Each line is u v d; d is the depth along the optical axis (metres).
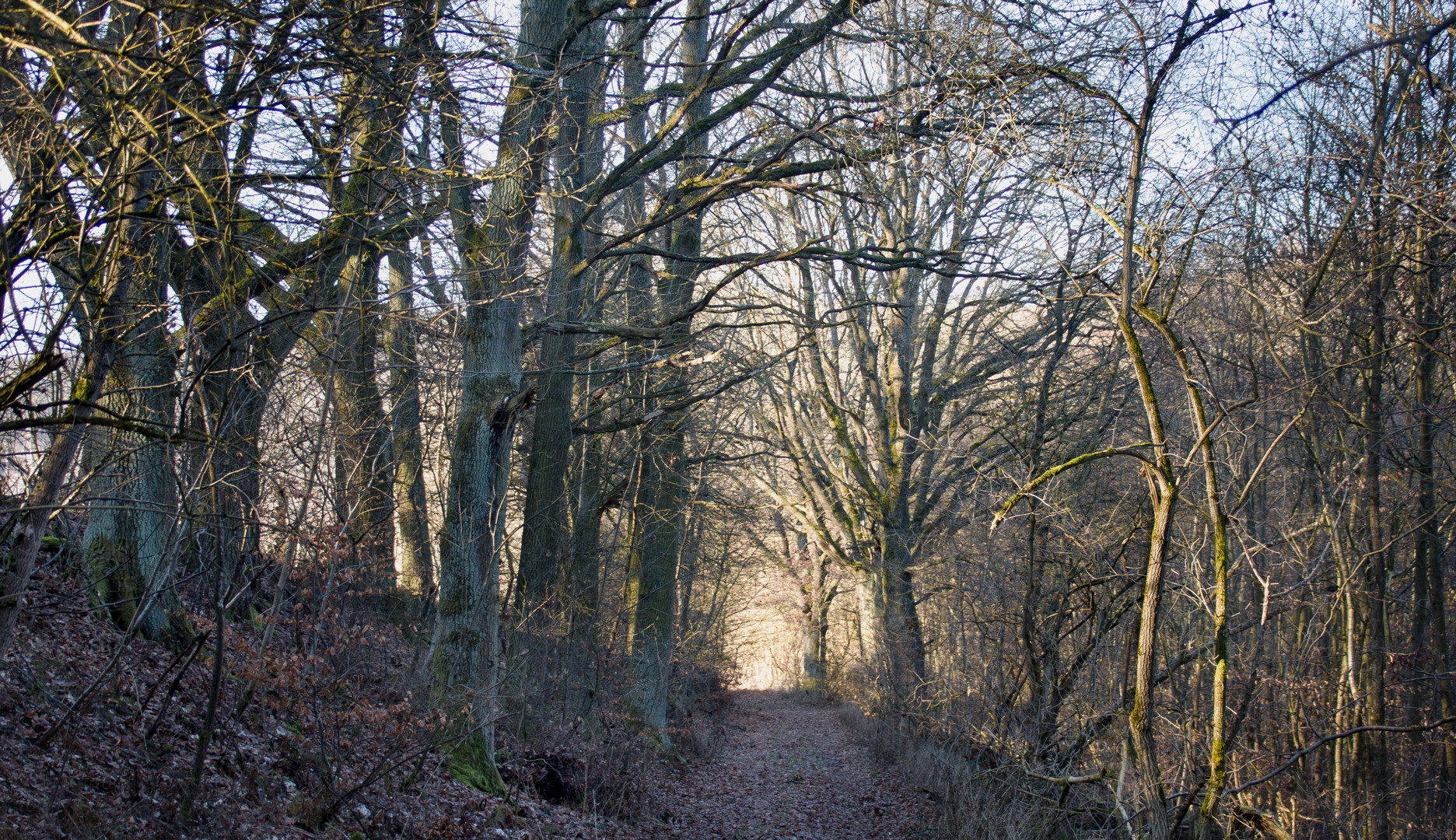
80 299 4.89
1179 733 9.34
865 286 21.00
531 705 12.88
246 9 4.95
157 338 7.24
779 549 36.97
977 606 13.08
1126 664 9.74
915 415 20.39
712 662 27.59
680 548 19.28
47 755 6.09
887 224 18.66
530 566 14.12
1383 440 9.23
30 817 5.36
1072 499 11.24
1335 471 10.27
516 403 10.73
